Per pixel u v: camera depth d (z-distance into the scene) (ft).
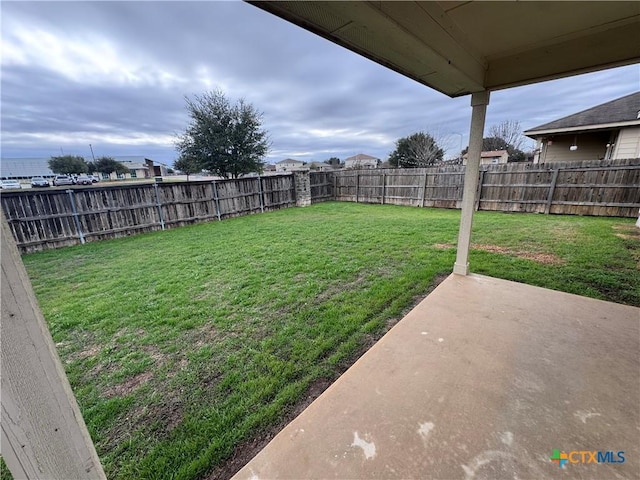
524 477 3.77
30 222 17.94
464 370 5.82
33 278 13.24
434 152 69.31
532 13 5.83
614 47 6.55
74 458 2.58
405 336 7.08
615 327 7.16
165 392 5.97
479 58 7.98
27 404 2.23
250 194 30.73
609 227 18.89
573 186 23.73
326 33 4.79
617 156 28.55
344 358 6.72
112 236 21.45
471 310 8.24
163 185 24.02
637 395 5.04
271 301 9.87
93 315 9.31
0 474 4.56
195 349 7.38
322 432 4.56
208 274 12.69
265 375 6.30
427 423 4.63
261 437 4.81
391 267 12.74
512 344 6.61
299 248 16.37
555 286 10.07
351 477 3.88
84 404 5.74
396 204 34.88
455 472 3.87
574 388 5.23
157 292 10.99
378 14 4.15
